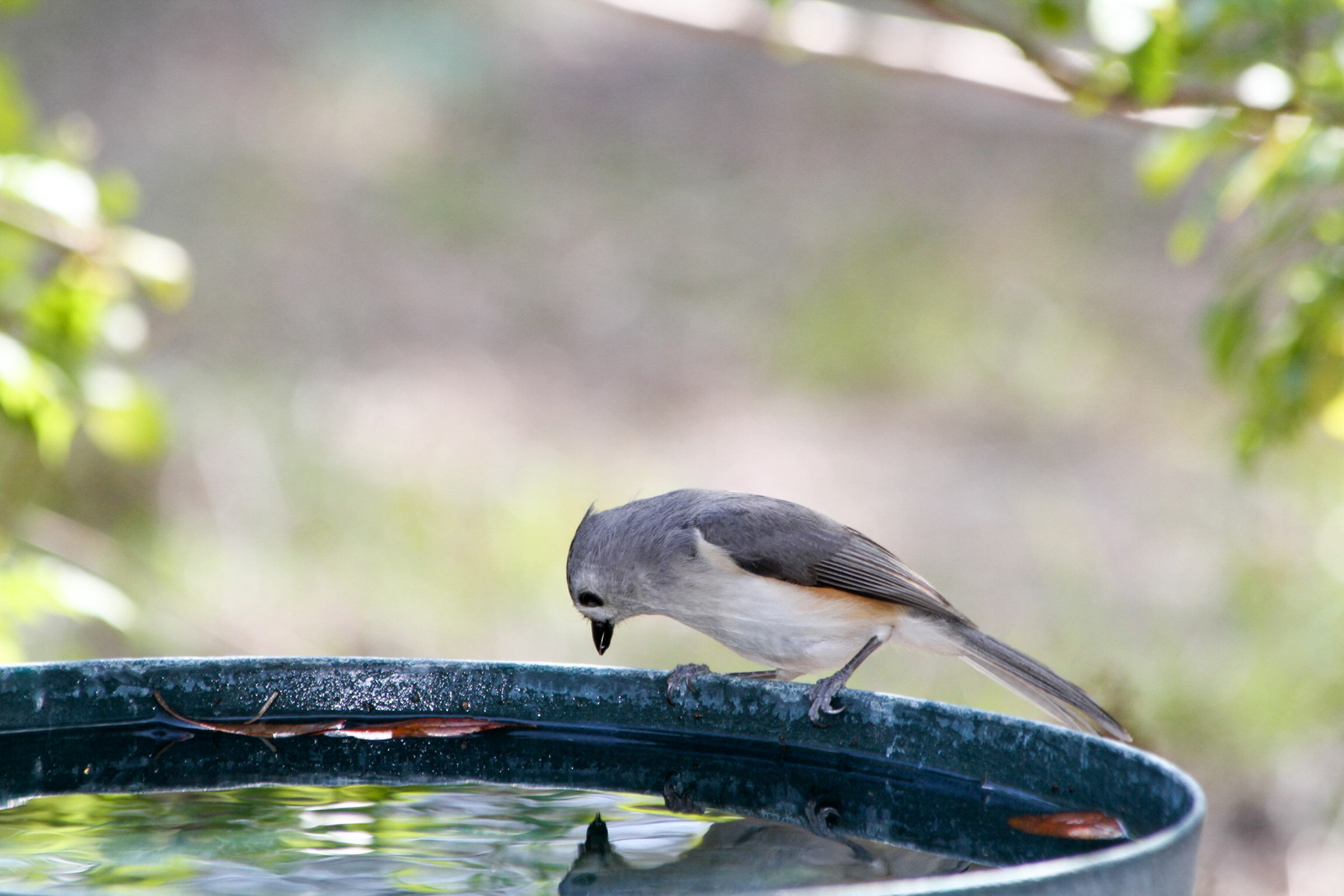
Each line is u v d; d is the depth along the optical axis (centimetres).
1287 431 696
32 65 2327
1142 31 566
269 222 2114
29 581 672
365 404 1722
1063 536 1467
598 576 565
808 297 2036
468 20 2578
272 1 2519
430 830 393
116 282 726
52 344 705
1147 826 366
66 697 463
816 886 351
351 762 457
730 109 2477
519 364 1889
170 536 1394
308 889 348
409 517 1483
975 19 673
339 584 1387
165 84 2341
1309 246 732
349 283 2016
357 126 2341
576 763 461
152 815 402
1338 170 621
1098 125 2323
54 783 430
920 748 443
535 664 489
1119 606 1332
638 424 1766
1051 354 1862
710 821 405
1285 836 1027
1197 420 1698
